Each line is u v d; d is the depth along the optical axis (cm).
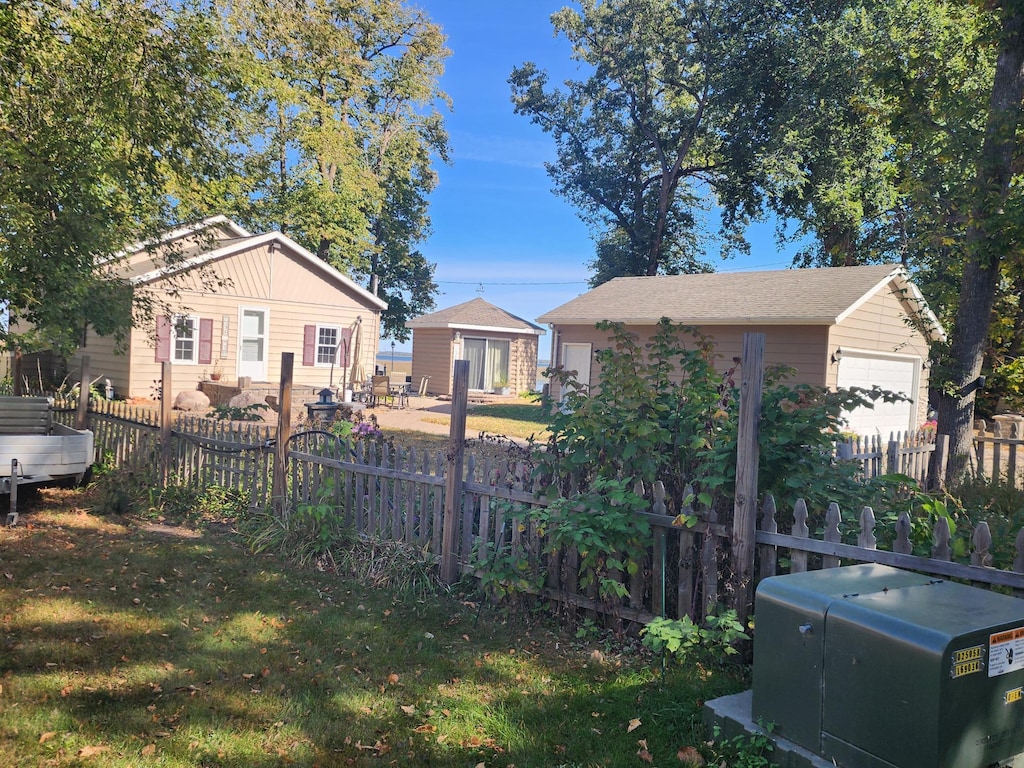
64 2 788
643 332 1911
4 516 743
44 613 475
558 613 496
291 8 2064
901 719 256
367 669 420
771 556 409
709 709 344
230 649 438
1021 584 316
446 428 1675
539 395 542
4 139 714
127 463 902
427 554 577
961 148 1028
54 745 320
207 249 986
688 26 3053
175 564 607
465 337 3059
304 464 697
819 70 2470
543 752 333
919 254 1733
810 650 293
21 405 863
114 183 802
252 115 969
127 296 859
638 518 443
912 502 487
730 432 438
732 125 2931
